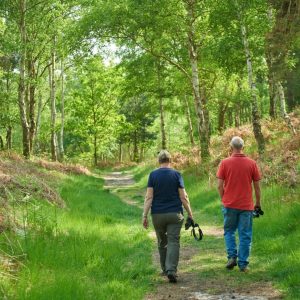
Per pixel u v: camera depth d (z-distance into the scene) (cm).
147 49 2556
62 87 4006
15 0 2697
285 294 608
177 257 712
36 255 686
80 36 2470
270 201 1205
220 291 642
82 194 1777
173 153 3086
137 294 624
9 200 973
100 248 838
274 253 838
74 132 5216
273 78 1842
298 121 2186
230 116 5078
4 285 552
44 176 1886
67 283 570
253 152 1953
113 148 7569
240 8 1853
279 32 1759
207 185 1866
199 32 2584
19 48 2653
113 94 4894
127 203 2000
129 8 2317
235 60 2042
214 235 1108
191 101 3928
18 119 3062
